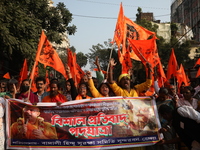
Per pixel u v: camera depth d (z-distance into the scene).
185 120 4.20
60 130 4.93
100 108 4.96
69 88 7.22
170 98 6.38
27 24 15.61
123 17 7.76
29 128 4.98
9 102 5.05
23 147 4.95
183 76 9.80
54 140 4.91
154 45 7.82
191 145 4.32
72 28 23.62
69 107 4.97
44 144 4.91
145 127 4.96
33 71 5.96
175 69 9.27
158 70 8.34
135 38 8.20
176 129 4.37
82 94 5.61
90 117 4.94
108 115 4.94
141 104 5.05
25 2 17.80
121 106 4.99
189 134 4.18
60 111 4.98
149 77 5.54
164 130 4.82
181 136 4.34
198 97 7.37
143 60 6.63
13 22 14.97
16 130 5.00
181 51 30.31
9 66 21.62
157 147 5.39
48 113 4.99
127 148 5.12
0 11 14.50
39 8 20.20
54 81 5.76
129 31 8.10
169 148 5.43
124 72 7.93
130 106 5.01
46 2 21.30
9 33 14.77
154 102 5.10
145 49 7.82
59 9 22.89
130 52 8.13
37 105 5.01
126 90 5.45
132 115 4.98
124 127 4.93
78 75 9.38
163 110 4.58
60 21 22.02
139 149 5.12
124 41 7.80
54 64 6.44
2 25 14.36
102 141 4.87
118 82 5.80
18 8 15.55
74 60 8.52
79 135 4.88
